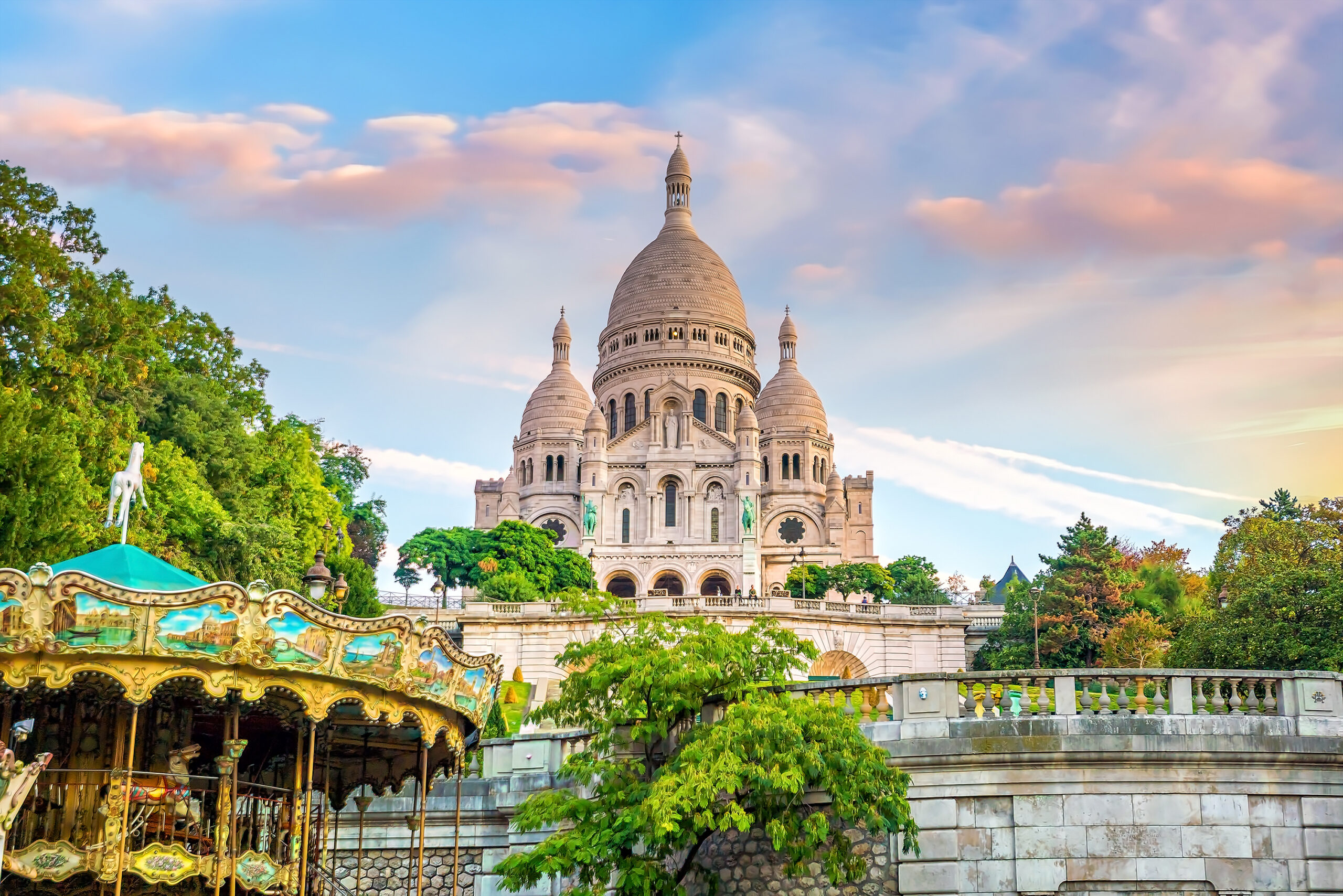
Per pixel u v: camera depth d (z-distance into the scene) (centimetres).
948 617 8856
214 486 6269
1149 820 2833
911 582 14362
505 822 3497
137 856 2475
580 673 3133
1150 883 2808
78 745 2684
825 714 2798
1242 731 2870
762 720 2728
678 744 2962
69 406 4847
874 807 2733
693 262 17588
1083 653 8869
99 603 2358
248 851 2625
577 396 17612
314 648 2512
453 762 3189
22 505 3888
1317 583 5928
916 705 2973
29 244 4903
